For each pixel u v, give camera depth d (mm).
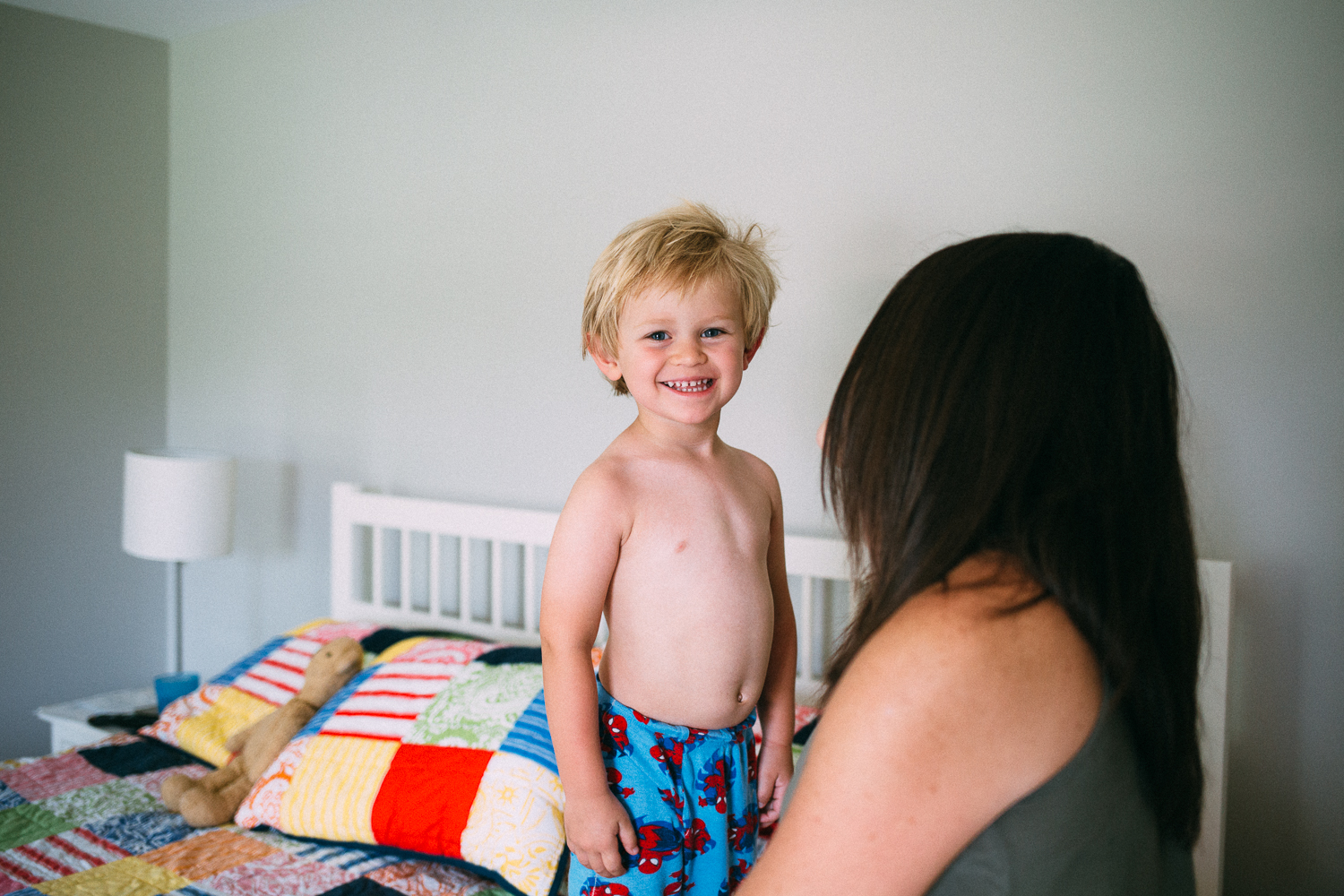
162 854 1556
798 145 1869
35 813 1703
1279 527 1454
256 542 2873
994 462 512
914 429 541
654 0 2043
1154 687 500
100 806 1742
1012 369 521
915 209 1748
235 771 1780
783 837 506
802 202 1870
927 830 476
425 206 2438
